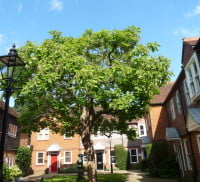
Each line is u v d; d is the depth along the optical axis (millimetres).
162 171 16344
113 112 11586
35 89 8578
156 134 19547
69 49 9219
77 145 26781
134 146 26844
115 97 8773
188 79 12023
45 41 9352
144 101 9906
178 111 15367
